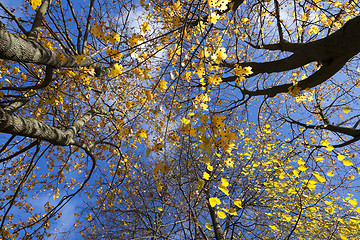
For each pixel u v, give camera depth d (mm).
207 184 2426
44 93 3117
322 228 3619
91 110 3674
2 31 1313
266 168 4449
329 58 2168
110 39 1513
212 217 4008
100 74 3012
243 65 3014
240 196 3600
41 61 1638
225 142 1533
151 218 4262
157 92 2191
